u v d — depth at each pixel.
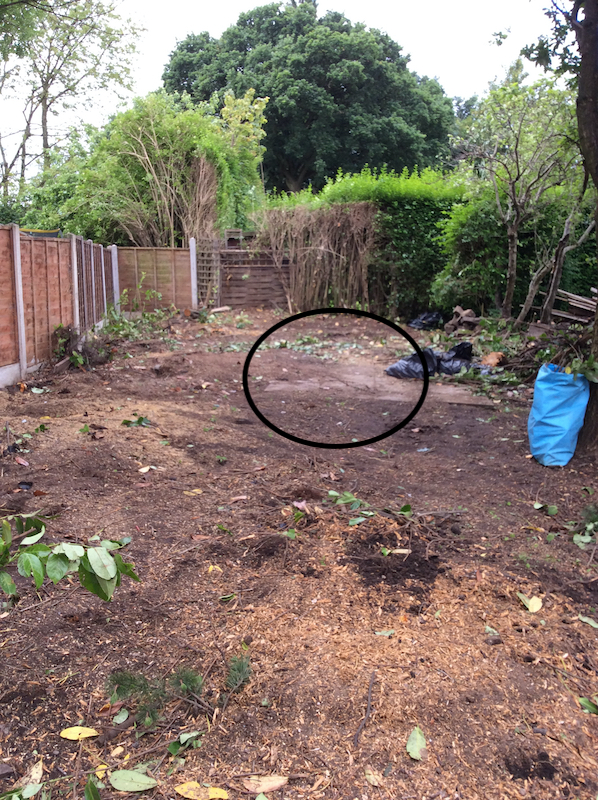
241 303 16.61
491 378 8.73
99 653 2.66
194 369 9.33
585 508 4.32
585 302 11.55
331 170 33.47
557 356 6.48
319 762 2.11
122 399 7.27
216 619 2.94
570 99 10.02
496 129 10.95
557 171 10.83
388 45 34.81
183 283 15.81
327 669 2.57
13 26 16.42
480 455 5.73
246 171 21.47
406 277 15.35
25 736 2.22
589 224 11.86
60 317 9.56
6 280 7.50
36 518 2.00
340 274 16.00
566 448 5.27
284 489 4.65
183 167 17.03
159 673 2.55
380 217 15.21
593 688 2.56
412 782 2.04
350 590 3.23
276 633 2.83
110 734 2.24
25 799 1.94
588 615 3.12
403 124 32.22
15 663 2.56
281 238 16.33
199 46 37.09
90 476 4.65
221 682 2.51
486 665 2.65
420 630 2.91
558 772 2.10
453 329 12.68
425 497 4.65
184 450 5.49
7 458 4.84
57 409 6.55
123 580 3.23
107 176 16.95
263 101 20.94
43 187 19.73
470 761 2.13
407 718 2.32
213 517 4.07
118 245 17.69
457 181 12.30
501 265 12.81
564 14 5.14
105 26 19.48
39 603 2.99
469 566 3.54
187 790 1.97
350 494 4.43
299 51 32.06
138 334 12.20
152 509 4.13
